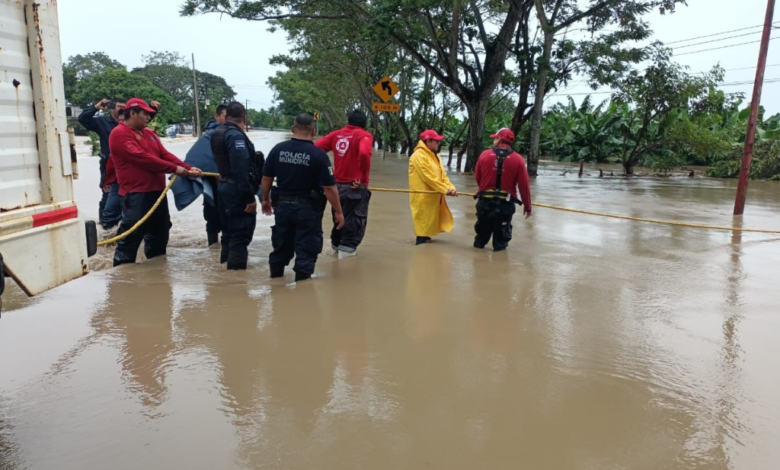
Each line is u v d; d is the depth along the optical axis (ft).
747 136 34.27
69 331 12.98
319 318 14.25
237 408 9.51
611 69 63.57
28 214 9.64
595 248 24.11
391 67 96.73
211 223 24.31
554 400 10.08
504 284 17.99
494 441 8.68
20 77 9.68
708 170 70.49
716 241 25.98
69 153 10.77
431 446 8.49
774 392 10.58
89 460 7.97
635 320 14.65
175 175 20.66
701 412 9.77
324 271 19.42
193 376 10.69
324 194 18.38
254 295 16.28
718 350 12.65
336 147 21.62
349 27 69.10
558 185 55.57
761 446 8.73
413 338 12.98
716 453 8.51
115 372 10.82
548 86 66.39
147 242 21.53
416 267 20.15
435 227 24.61
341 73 99.45
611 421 9.39
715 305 16.07
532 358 11.96
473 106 68.13
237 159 18.72
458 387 10.49
